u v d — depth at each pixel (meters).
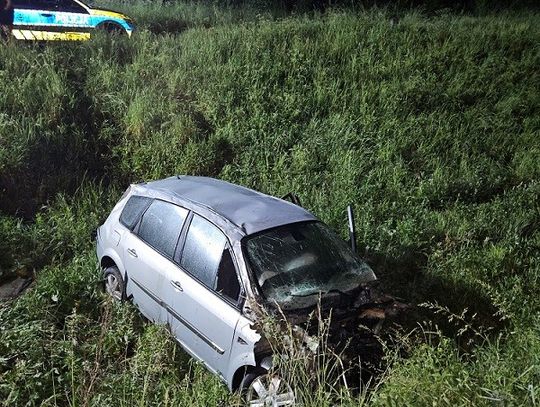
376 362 4.86
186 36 14.27
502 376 4.03
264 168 10.12
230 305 5.07
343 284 5.38
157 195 6.30
